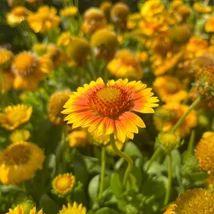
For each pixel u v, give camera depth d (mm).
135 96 345
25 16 756
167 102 607
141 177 524
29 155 460
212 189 382
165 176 538
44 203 481
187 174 496
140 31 737
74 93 365
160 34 692
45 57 643
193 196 335
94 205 502
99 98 331
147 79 740
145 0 982
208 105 505
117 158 615
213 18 671
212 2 993
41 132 607
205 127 606
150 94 343
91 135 491
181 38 658
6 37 1192
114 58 674
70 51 642
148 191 514
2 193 523
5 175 448
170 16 756
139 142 637
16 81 619
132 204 493
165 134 439
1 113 580
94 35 642
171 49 682
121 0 1230
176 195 505
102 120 326
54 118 504
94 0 1246
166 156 553
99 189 526
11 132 600
